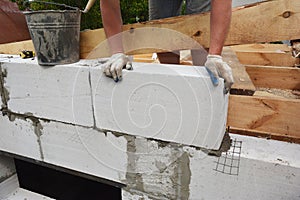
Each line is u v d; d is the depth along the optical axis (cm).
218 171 131
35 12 132
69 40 143
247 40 136
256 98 136
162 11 198
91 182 224
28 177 229
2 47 198
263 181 125
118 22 139
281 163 118
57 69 147
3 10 173
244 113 141
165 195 151
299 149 128
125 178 157
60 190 221
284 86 199
